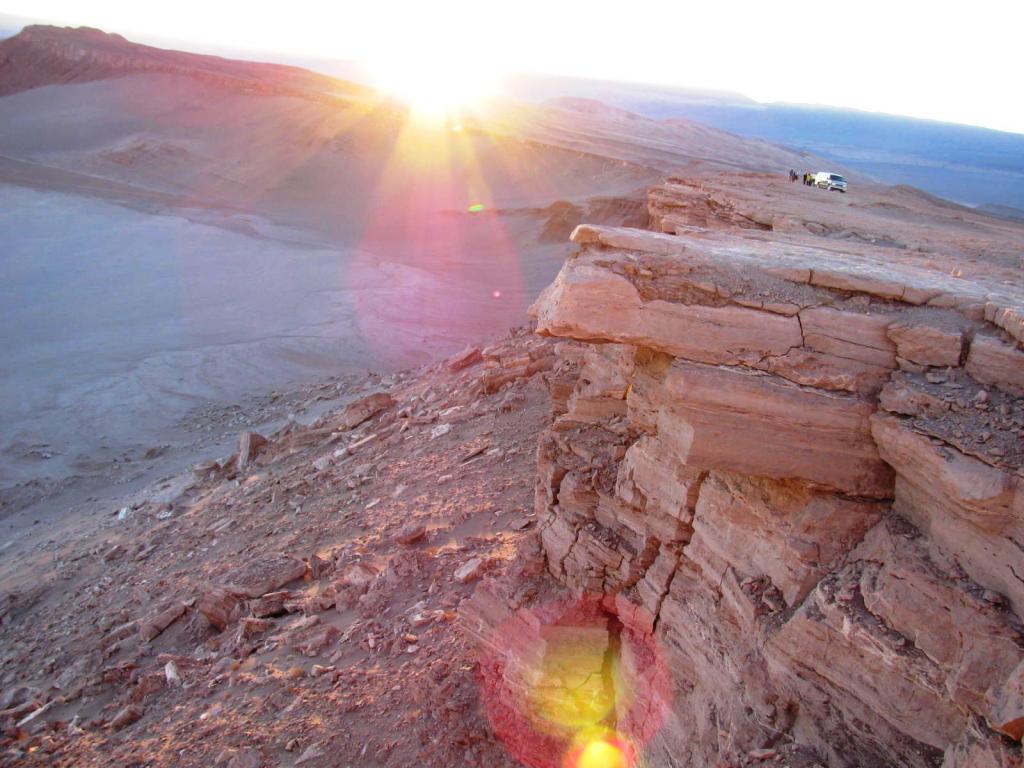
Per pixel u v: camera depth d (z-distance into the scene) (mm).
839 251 8789
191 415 33656
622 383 8906
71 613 15180
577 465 8586
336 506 15438
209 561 15070
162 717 9922
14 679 13203
